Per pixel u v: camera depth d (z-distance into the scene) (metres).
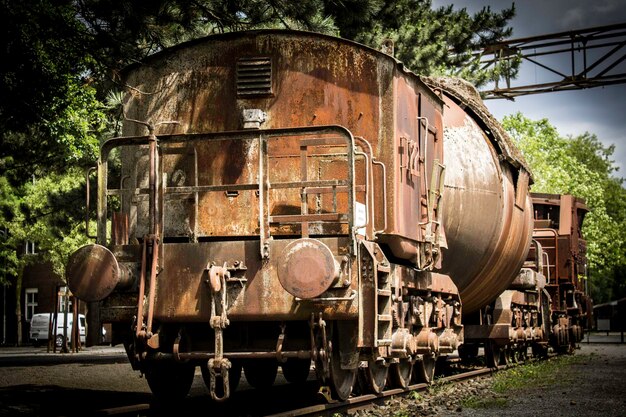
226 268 9.38
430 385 13.14
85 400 11.74
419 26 24.12
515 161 16.41
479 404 11.13
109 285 9.24
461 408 10.59
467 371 17.67
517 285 18.67
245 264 9.39
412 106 11.51
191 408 10.47
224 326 9.25
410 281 11.44
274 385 14.07
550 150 64.88
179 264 9.55
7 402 11.32
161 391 10.62
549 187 56.97
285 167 10.62
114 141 9.80
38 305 52.50
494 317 17.77
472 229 14.72
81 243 39.47
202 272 9.48
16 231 40.62
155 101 11.05
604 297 98.62
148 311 9.42
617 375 16.67
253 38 10.82
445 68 27.02
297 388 13.31
